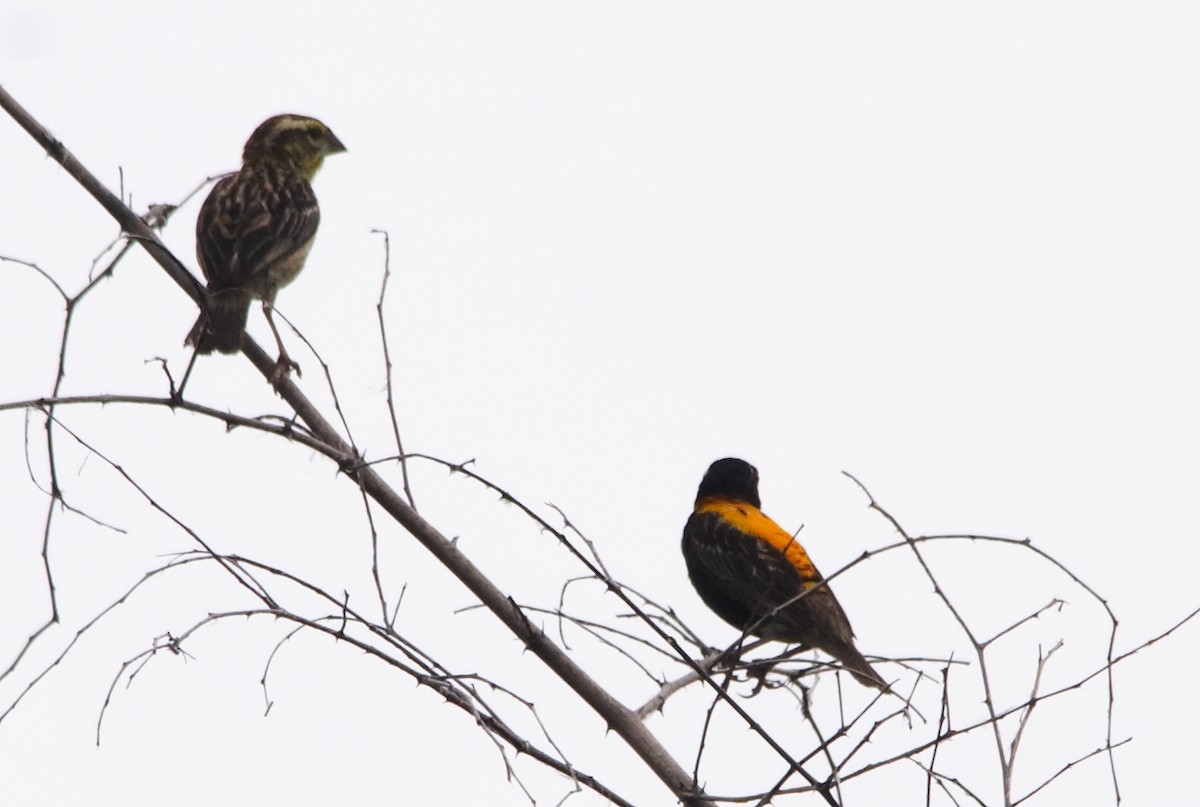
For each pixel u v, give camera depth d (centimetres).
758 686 992
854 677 1198
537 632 927
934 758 767
